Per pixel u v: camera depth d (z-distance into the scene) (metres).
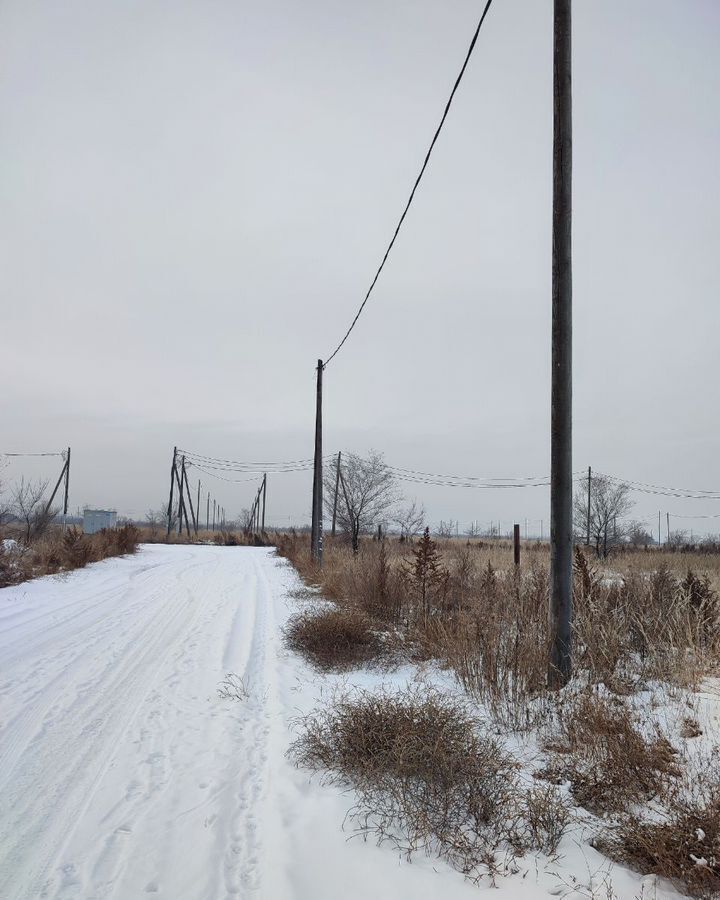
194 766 4.74
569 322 6.61
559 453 6.48
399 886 3.18
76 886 3.16
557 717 5.50
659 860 3.28
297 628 9.07
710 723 5.02
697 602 8.98
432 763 4.20
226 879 3.25
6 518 29.59
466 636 7.18
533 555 20.06
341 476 37.22
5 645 9.07
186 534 72.88
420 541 11.38
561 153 6.66
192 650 8.88
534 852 3.51
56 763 4.75
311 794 4.28
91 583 17.89
